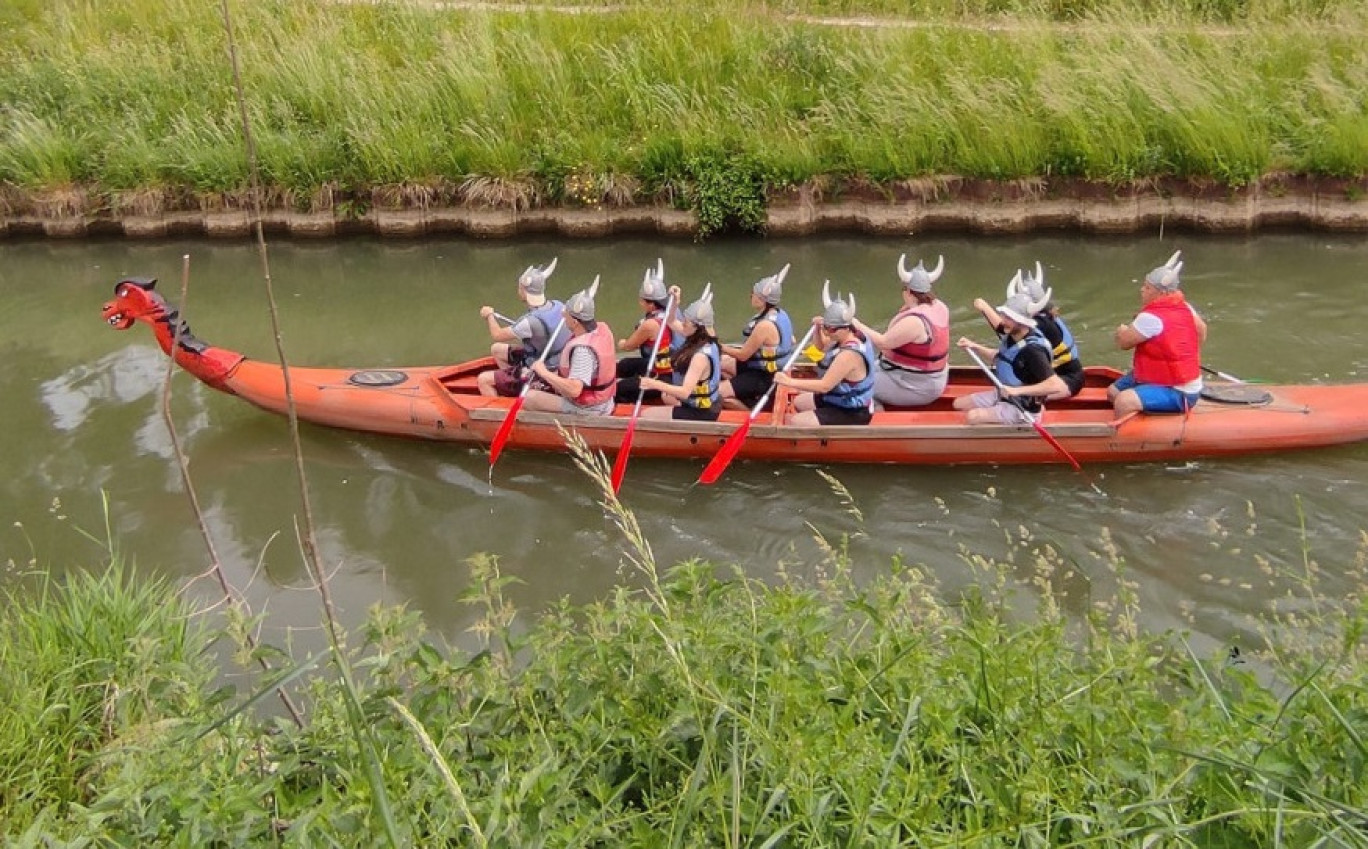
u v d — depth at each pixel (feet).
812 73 44.42
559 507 24.85
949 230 41.32
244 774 12.08
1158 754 10.94
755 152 41.14
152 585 19.98
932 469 25.85
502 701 12.12
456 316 36.55
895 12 50.14
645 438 26.00
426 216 42.73
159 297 27.76
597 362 25.99
